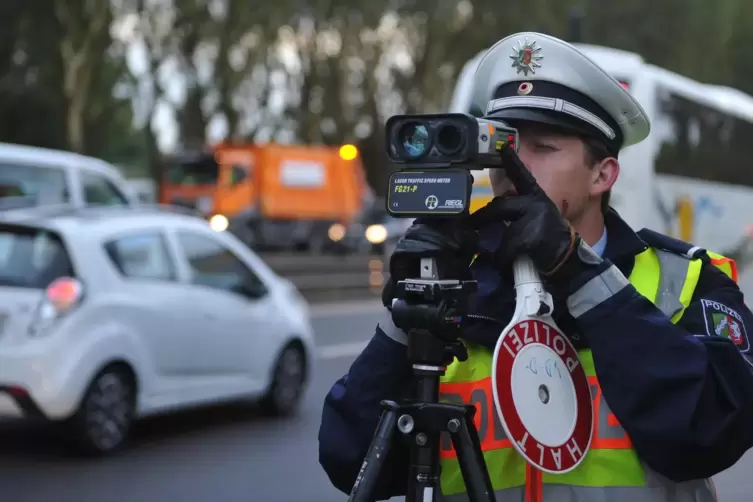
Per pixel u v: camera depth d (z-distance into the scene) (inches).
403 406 72.2
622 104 80.4
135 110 1520.7
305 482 265.6
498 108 81.7
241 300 339.6
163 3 1470.2
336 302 814.5
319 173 1386.6
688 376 73.2
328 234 1393.9
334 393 83.6
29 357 273.1
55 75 1389.0
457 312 70.9
